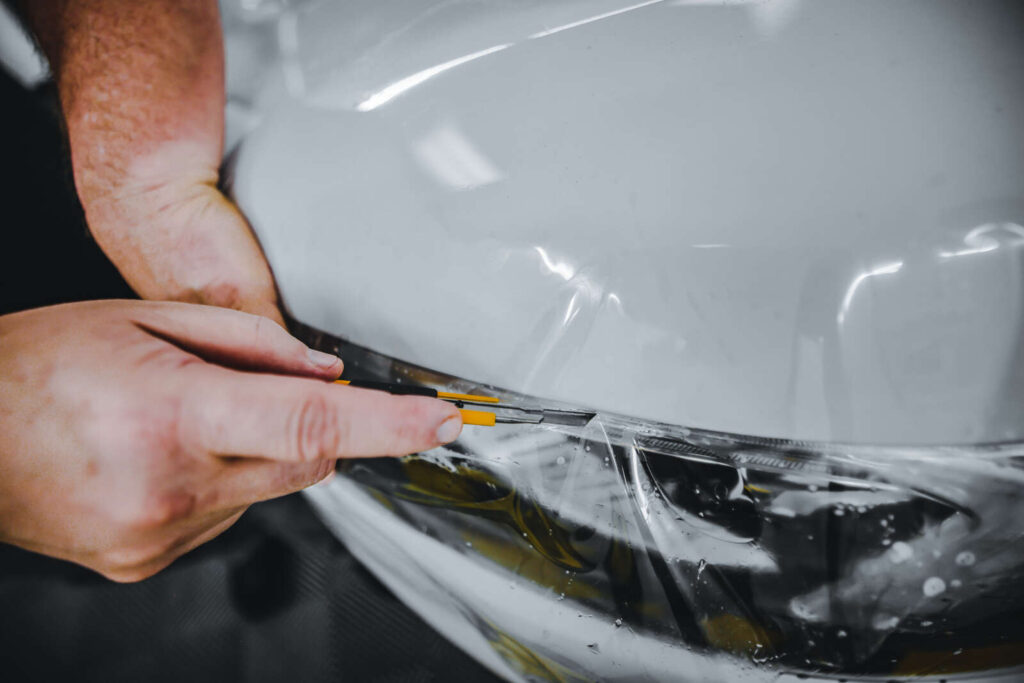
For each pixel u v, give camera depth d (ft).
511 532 1.32
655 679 1.26
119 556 1.40
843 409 1.10
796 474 1.12
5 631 2.77
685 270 1.16
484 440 1.35
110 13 1.73
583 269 1.21
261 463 1.33
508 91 1.38
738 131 1.21
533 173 1.29
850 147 1.16
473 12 1.48
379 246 1.38
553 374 1.23
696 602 1.19
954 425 1.07
